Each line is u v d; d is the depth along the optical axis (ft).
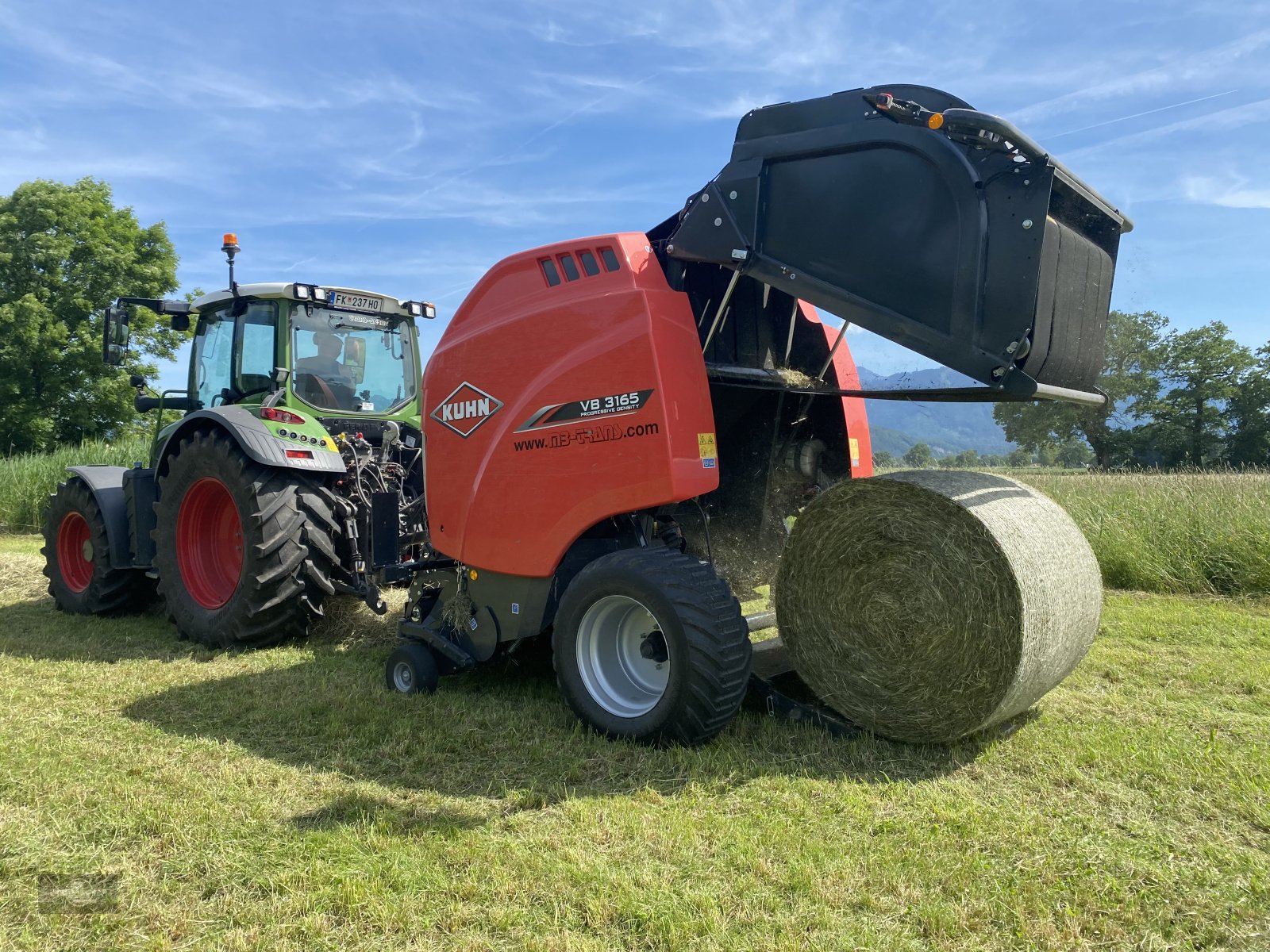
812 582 10.46
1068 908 6.31
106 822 7.92
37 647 15.78
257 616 15.24
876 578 9.91
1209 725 10.64
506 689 12.60
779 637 11.41
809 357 13.99
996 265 8.93
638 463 10.41
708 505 13.16
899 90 9.81
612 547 11.75
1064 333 9.57
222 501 16.83
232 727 10.94
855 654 10.11
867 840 7.46
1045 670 9.55
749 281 12.78
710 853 7.30
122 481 18.93
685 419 10.46
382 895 6.63
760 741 10.11
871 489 9.88
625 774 9.23
